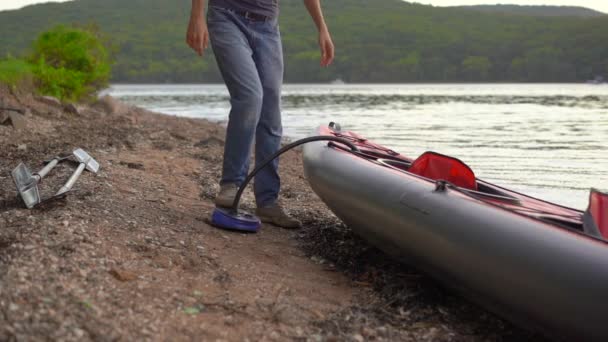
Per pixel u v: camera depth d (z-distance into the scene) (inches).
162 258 130.5
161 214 166.4
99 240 132.2
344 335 106.3
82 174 203.9
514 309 106.4
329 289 130.6
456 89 3152.1
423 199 122.6
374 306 122.6
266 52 162.7
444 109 1035.3
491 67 6540.4
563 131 602.2
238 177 163.3
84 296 102.9
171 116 687.1
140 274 118.6
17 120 327.0
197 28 158.1
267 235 165.6
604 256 92.0
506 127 647.8
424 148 447.2
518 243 101.7
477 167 360.8
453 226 113.0
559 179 319.6
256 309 112.1
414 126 650.8
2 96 418.3
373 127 631.2
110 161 246.2
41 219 141.3
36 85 530.6
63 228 135.8
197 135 445.7
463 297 125.6
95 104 590.2
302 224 182.2
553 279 94.9
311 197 230.2
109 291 107.7
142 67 6446.9
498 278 104.3
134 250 131.7
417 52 7091.5
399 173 138.5
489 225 107.8
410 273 141.6
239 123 157.1
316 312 114.8
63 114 446.6
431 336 111.1
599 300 89.4
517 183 308.0
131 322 97.7
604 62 5753.0
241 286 123.3
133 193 187.8
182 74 6348.4
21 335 86.6
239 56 154.9
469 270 110.6
